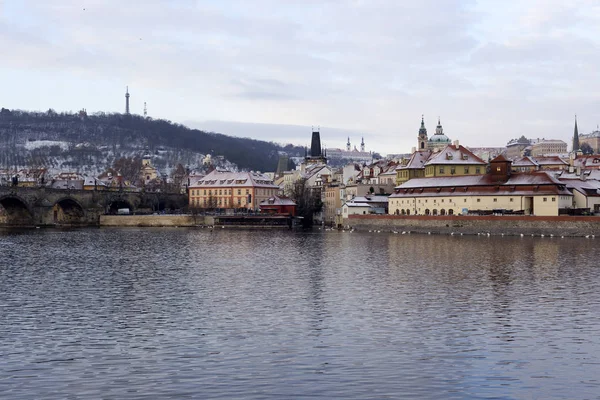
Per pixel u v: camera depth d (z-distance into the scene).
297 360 49.09
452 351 51.44
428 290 79.56
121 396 41.62
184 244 162.50
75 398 41.28
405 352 51.19
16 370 46.75
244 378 44.97
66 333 57.34
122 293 78.31
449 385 43.59
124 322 61.69
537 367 47.44
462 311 66.31
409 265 106.88
